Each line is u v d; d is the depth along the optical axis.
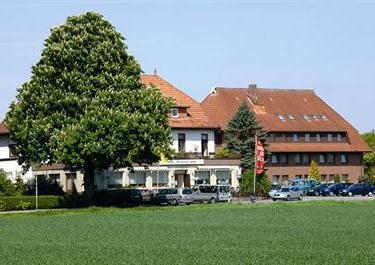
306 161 122.62
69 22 77.06
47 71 74.62
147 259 31.05
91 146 71.38
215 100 122.75
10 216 65.38
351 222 52.44
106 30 76.62
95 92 74.81
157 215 64.69
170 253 33.28
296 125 123.25
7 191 80.56
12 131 75.19
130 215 65.19
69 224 54.50
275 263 29.20
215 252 33.44
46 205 78.19
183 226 50.88
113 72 76.19
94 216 64.25
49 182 86.69
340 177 125.56
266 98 127.69
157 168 95.12
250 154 106.94
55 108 74.38
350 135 128.38
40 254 33.59
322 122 126.88
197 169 99.62
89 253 33.72
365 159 135.00
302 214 62.88
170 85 106.44
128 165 75.19
